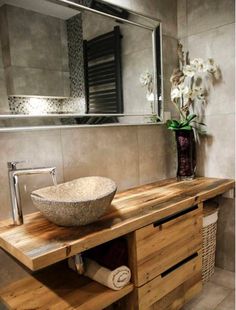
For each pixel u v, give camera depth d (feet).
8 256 4.45
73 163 5.19
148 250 4.43
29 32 4.55
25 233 3.76
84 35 5.25
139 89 6.25
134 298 4.42
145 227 4.35
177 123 6.47
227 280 6.60
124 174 6.07
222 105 6.49
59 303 3.98
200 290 5.65
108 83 5.67
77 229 3.81
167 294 4.91
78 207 3.51
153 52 6.49
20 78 4.48
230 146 6.48
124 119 5.98
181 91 6.50
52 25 4.81
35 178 4.74
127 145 6.10
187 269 5.24
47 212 3.69
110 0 5.59
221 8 6.28
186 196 5.22
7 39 4.33
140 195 5.44
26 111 4.56
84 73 5.28
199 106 6.88
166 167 7.03
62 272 4.74
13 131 4.41
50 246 3.32
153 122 6.56
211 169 6.86
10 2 4.34
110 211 4.51
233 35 6.15
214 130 6.69
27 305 3.95
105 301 4.04
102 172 5.66
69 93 5.07
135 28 6.10
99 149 5.58
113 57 5.74
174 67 7.06
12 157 4.45
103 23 5.52
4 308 4.47
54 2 4.81
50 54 4.81
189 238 5.21
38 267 3.08
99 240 3.65
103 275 4.26
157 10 6.52
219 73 6.45
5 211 4.41
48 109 4.81
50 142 4.86
